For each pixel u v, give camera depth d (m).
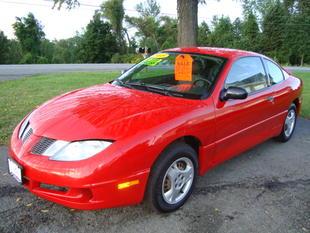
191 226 3.34
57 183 2.97
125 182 3.07
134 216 3.44
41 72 16.66
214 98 3.94
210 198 3.89
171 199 3.51
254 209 3.72
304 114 7.96
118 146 3.01
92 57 60.06
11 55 54.62
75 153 3.00
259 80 4.85
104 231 3.20
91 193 3.00
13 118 6.40
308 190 4.22
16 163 3.22
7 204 3.56
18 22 58.84
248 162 5.00
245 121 4.43
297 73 22.12
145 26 62.69
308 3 55.56
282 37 56.81
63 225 3.26
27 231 3.16
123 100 3.73
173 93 4.02
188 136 3.60
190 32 9.55
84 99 3.81
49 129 3.25
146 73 4.55
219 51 4.64
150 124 3.25
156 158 3.25
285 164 4.99
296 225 3.47
